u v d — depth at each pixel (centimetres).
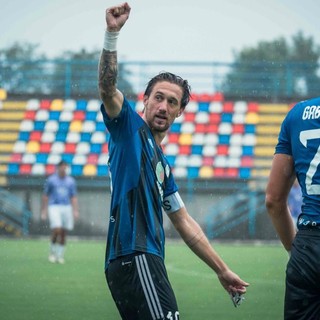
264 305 1919
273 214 873
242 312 1814
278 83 5628
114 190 863
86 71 5700
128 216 851
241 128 5438
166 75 902
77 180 4956
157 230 864
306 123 841
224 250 3844
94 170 5166
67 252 3622
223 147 5309
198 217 4791
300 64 5581
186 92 909
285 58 9300
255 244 4403
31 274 2623
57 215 3219
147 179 864
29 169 5234
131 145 861
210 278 2542
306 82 5628
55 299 1994
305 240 814
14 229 4781
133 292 844
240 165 5172
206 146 5316
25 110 5578
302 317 812
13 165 5262
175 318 845
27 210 4769
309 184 826
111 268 859
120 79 5741
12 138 5434
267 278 2553
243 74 6419
